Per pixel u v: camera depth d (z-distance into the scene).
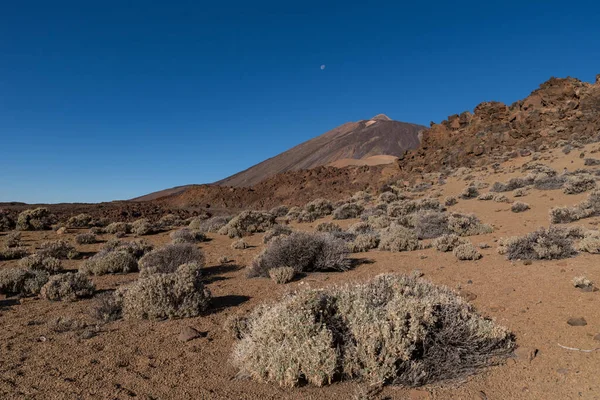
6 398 4.22
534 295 7.07
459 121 57.97
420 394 3.98
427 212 20.97
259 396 4.11
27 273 9.94
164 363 5.08
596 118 43.88
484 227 15.82
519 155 43.09
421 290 5.38
